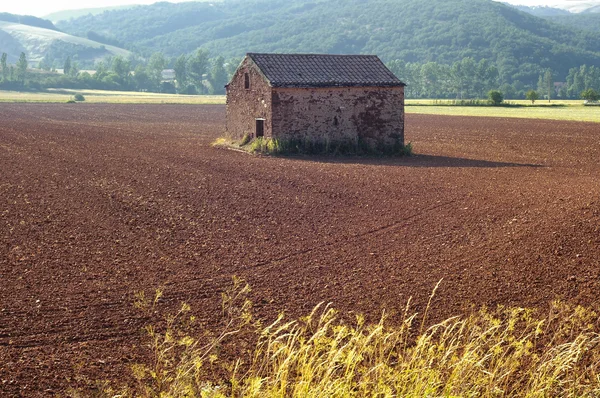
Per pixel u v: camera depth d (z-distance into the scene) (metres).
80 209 22.05
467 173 30.39
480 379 8.38
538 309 12.38
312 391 7.55
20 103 112.06
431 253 16.53
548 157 38.38
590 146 44.81
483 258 15.89
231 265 15.67
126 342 11.06
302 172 30.38
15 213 21.27
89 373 9.81
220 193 24.95
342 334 8.34
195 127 65.94
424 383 7.84
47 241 17.83
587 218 18.58
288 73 38.31
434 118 78.19
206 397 7.85
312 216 21.03
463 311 12.34
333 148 38.34
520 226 18.70
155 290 13.80
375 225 19.70
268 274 14.95
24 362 10.26
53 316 12.27
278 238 18.27
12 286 13.97
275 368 8.41
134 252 16.83
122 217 20.86
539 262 15.32
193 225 19.81
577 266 14.90
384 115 38.97
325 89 37.88
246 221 20.34
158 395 8.39
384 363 8.54
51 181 27.78
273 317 12.16
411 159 36.94
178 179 28.36
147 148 42.44
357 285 14.05
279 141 37.44
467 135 54.62
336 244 17.59
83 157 36.75
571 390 8.57
